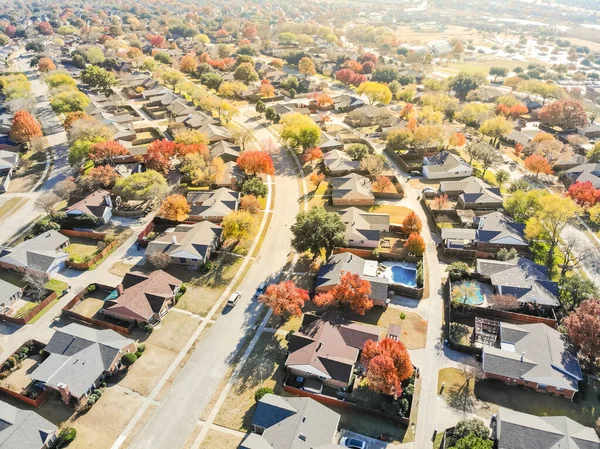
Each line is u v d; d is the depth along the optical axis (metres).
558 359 63.09
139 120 163.62
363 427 57.69
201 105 168.12
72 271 86.44
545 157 129.62
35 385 63.56
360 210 101.56
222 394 62.56
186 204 97.62
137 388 63.34
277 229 99.62
